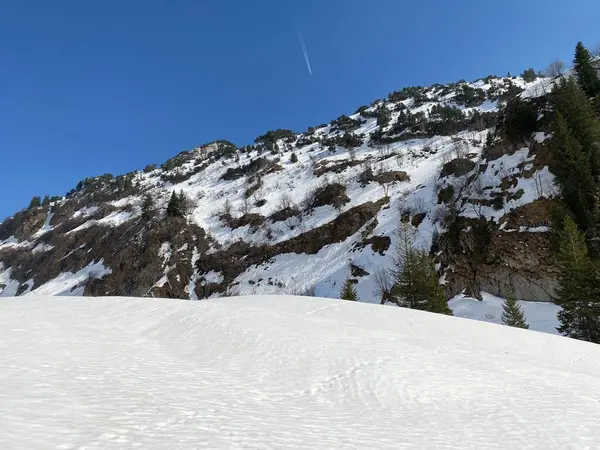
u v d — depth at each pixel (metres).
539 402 8.91
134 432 4.83
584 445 6.36
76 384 6.82
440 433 6.62
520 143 50.91
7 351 8.77
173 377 8.38
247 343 12.35
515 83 139.25
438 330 18.41
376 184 74.56
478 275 42.94
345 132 127.00
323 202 75.81
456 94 138.38
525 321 36.19
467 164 60.25
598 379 12.23
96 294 75.06
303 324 15.60
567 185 40.69
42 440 4.15
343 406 7.87
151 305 17.84
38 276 94.56
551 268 38.69
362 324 18.75
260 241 74.31
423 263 39.38
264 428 5.71
